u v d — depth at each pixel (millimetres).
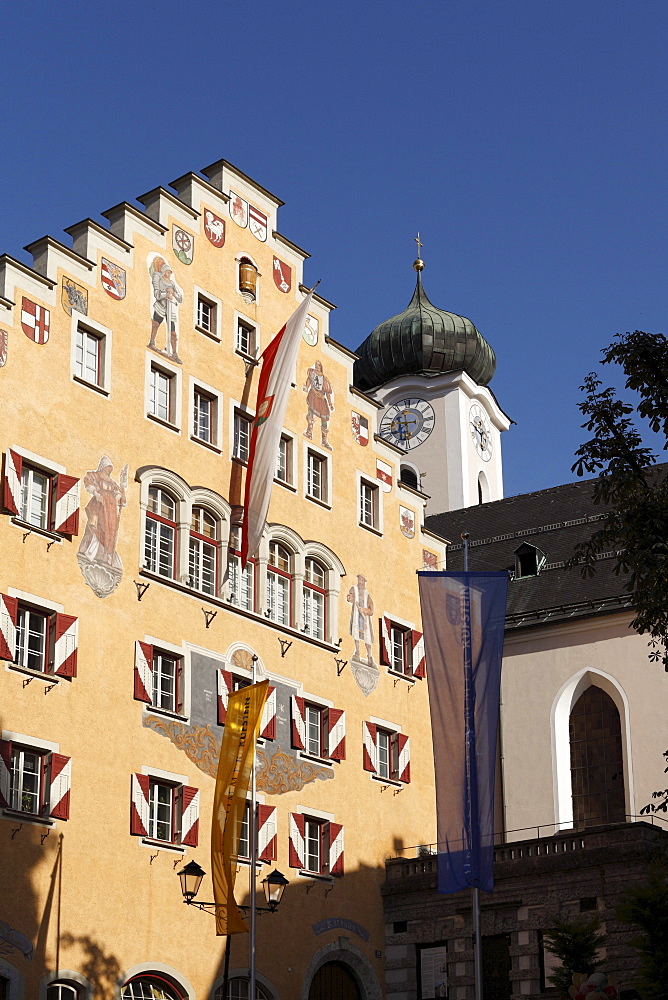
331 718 48125
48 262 42031
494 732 34125
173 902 40781
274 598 47469
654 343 32094
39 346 41000
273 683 46125
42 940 36875
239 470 46875
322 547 49594
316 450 50594
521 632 56469
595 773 53750
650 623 31859
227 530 45781
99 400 42500
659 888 36062
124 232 44844
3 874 36406
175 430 44812
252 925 37625
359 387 90875
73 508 40594
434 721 34125
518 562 60312
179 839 41469
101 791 39438
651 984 34781
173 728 42156
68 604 39906
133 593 41969
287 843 45188
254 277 49188
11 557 38688
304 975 44469
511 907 45344
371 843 48625
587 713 54688
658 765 52000
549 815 53719
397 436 87625
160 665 42688
